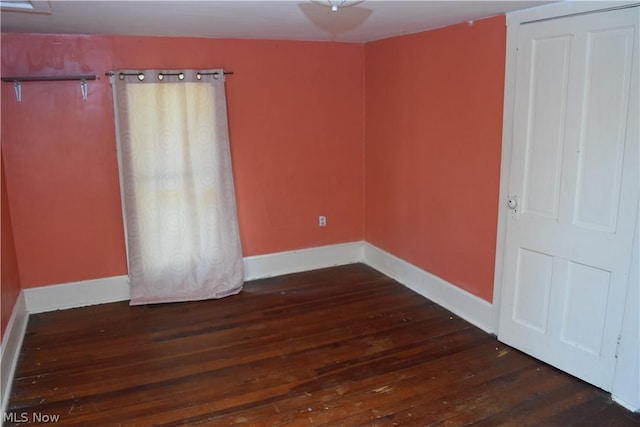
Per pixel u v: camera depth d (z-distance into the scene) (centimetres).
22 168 365
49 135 368
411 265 424
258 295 417
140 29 343
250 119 425
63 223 384
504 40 304
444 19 321
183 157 396
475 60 329
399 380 288
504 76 307
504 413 256
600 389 272
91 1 250
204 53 398
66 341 340
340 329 354
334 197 475
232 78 411
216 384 287
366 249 490
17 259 373
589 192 264
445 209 375
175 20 310
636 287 247
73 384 288
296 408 263
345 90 457
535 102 287
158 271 404
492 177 326
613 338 261
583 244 270
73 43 362
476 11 292
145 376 296
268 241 456
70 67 365
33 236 377
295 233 466
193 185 402
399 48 405
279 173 446
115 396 276
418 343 331
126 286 410
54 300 391
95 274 401
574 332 282
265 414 259
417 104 392
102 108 377
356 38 418
